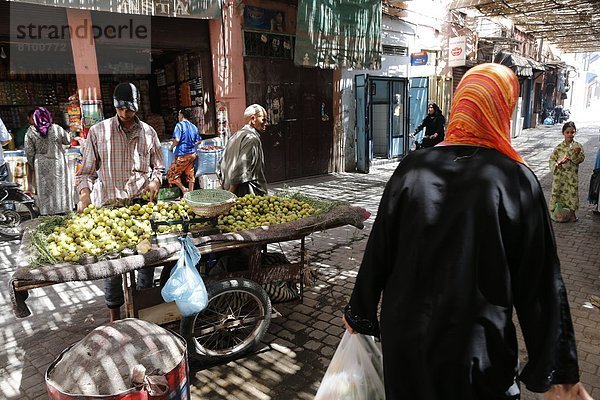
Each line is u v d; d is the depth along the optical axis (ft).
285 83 32.96
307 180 34.68
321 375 10.03
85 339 6.91
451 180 4.62
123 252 8.91
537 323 4.42
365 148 37.83
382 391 6.26
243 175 13.33
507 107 4.82
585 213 24.34
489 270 4.40
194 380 9.82
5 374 10.23
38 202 21.99
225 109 29.45
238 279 10.25
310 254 18.21
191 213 10.51
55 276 7.89
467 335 4.40
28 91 28.14
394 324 4.76
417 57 40.91
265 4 30.42
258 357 10.73
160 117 33.06
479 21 58.23
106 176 11.81
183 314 9.11
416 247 4.65
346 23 32.60
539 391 4.37
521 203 4.42
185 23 27.20
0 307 13.61
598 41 83.92
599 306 11.14
